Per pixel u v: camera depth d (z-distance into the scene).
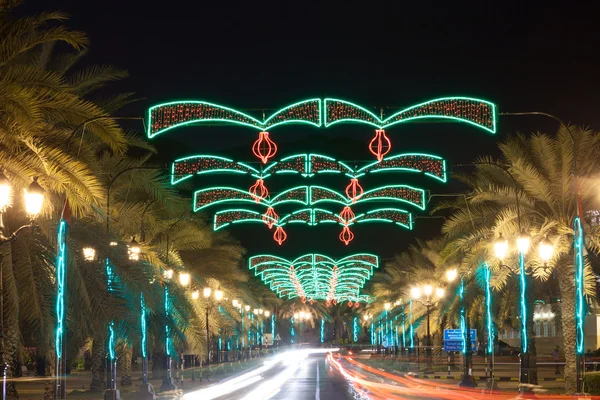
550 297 40.97
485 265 32.94
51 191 21.80
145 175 31.73
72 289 22.92
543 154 29.94
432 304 49.84
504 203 31.53
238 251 54.91
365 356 109.50
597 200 29.22
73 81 25.17
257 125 26.44
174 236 42.16
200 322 43.06
